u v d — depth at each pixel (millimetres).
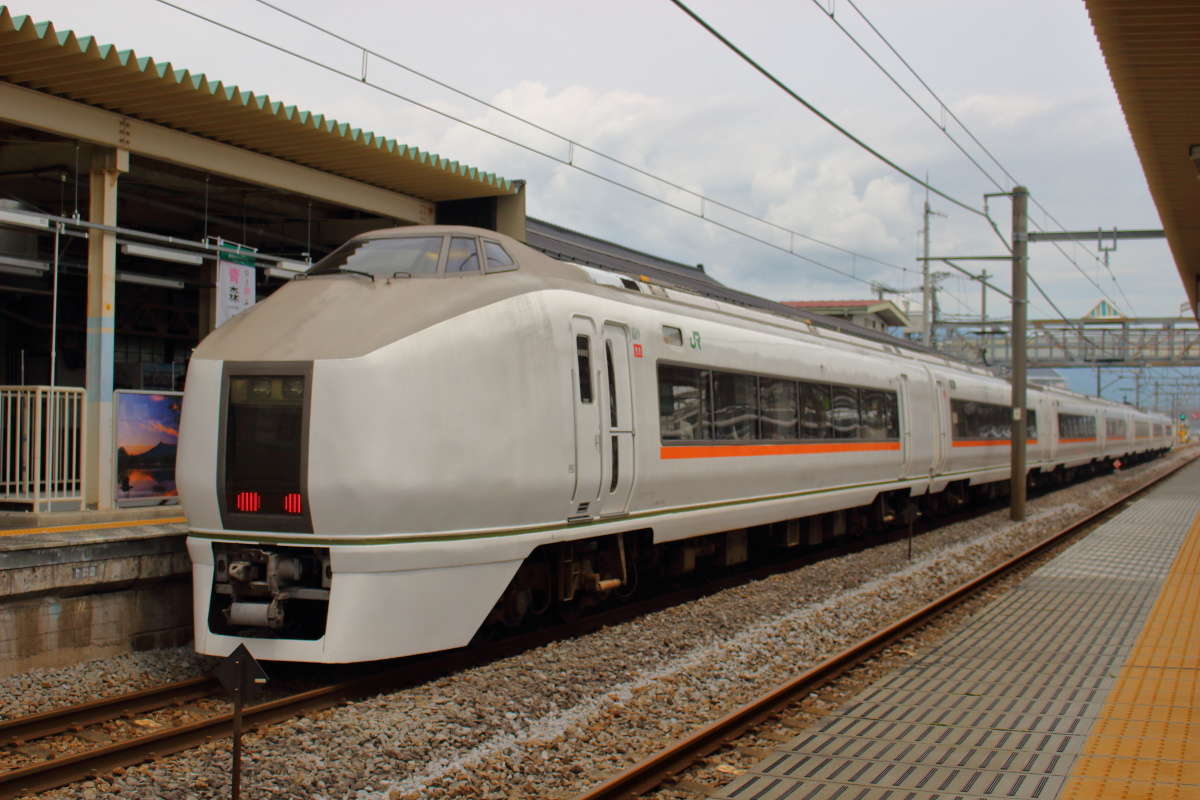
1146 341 48406
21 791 5445
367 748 6297
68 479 10820
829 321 20000
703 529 11641
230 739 6398
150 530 9227
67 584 8094
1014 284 21688
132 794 5516
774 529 14617
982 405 23250
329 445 7406
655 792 5660
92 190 10891
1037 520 21688
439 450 7699
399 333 7734
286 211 14312
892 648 9219
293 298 8406
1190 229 16734
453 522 7891
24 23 8695
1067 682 7938
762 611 10914
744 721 6785
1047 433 30109
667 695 7598
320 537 7484
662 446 10578
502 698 7375
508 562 8406
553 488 8742
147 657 8523
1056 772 5820
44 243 13156
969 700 7434
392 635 7609
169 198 13375
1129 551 16328
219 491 7707
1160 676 8078
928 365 20312
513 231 14305
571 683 7875
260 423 7641
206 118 10938
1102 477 40938
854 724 6852
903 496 18672
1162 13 7992
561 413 8859
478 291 8477
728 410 12109
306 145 11898
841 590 12406
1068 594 12242
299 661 8031
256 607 7598
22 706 7121
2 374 14422
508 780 5816
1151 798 5375
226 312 11906
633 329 10289
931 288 39000
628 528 10141
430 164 12766
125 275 11930
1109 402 45031
